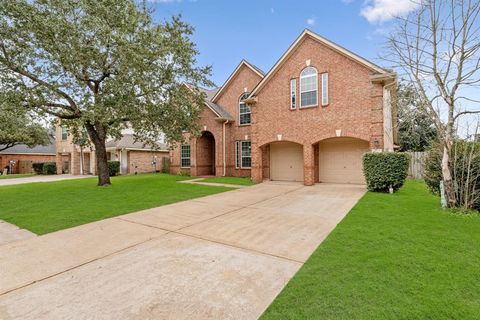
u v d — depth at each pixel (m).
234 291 3.39
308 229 6.07
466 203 7.12
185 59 13.22
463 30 6.98
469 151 7.42
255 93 15.80
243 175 19.41
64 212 8.13
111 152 27.31
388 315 2.77
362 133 12.66
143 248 5.02
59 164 29.64
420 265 3.90
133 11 11.22
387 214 7.03
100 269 4.12
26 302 3.24
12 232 6.25
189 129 15.34
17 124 16.81
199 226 6.47
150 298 3.27
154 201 9.81
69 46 10.80
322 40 13.59
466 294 3.14
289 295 3.23
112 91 11.65
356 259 4.19
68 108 12.80
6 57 10.81
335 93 13.38
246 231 6.00
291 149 16.59
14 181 19.77
